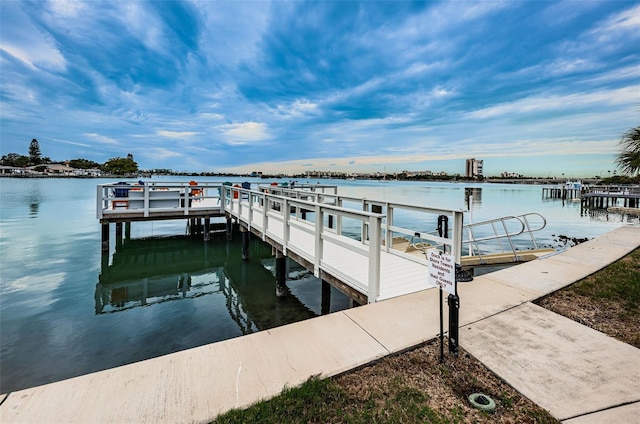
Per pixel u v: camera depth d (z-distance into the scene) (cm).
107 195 1133
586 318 303
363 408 174
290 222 607
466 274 411
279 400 175
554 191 4191
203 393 179
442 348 221
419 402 180
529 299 346
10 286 705
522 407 176
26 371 396
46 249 1059
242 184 1509
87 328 523
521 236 1342
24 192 3450
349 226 1602
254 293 716
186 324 552
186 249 1142
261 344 240
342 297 688
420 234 497
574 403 179
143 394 176
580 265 492
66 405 165
